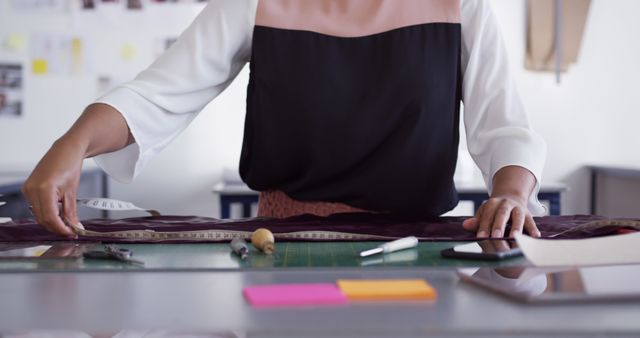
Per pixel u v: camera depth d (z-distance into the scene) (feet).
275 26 3.91
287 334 1.38
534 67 11.33
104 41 11.28
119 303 1.68
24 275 2.12
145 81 3.69
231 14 3.92
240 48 4.05
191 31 3.93
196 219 3.71
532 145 3.58
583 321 1.42
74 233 2.92
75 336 1.66
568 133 11.49
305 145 3.89
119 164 3.67
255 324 1.43
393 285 1.76
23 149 11.33
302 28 3.92
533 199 3.52
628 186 11.41
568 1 11.21
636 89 11.41
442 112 3.95
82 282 1.98
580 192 11.55
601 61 11.40
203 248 2.75
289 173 4.01
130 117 3.45
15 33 11.21
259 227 3.25
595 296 1.59
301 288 1.76
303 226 3.30
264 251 2.57
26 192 2.85
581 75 11.41
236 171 10.29
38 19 11.23
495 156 3.60
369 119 3.86
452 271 2.13
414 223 3.46
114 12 11.26
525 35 11.34
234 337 1.61
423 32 3.93
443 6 3.98
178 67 3.79
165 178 11.51
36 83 11.27
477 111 3.94
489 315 1.48
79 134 3.14
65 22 11.25
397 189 3.91
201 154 11.50
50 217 2.81
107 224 3.40
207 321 1.47
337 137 3.87
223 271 2.18
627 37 11.36
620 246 2.23
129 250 2.45
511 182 3.36
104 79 11.32
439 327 1.38
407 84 3.86
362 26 3.95
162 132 3.72
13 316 1.56
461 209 11.40
